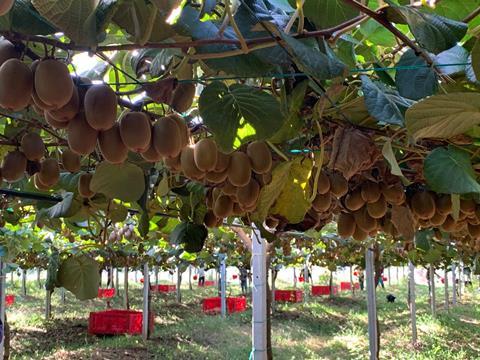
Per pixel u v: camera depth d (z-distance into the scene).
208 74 1.55
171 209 3.12
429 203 2.14
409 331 12.27
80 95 1.21
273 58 1.25
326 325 14.05
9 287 25.14
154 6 1.04
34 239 6.84
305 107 1.65
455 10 1.49
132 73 1.99
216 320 14.19
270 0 1.46
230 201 2.05
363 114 1.74
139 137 1.27
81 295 2.73
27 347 10.84
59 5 0.90
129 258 11.66
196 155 1.59
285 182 1.66
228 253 14.16
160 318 15.30
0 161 2.03
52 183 1.82
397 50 1.80
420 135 1.31
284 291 20.02
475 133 1.71
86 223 3.35
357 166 1.74
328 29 1.28
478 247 3.18
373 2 1.69
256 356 4.51
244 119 1.43
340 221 2.30
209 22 1.26
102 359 9.71
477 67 1.10
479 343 11.02
